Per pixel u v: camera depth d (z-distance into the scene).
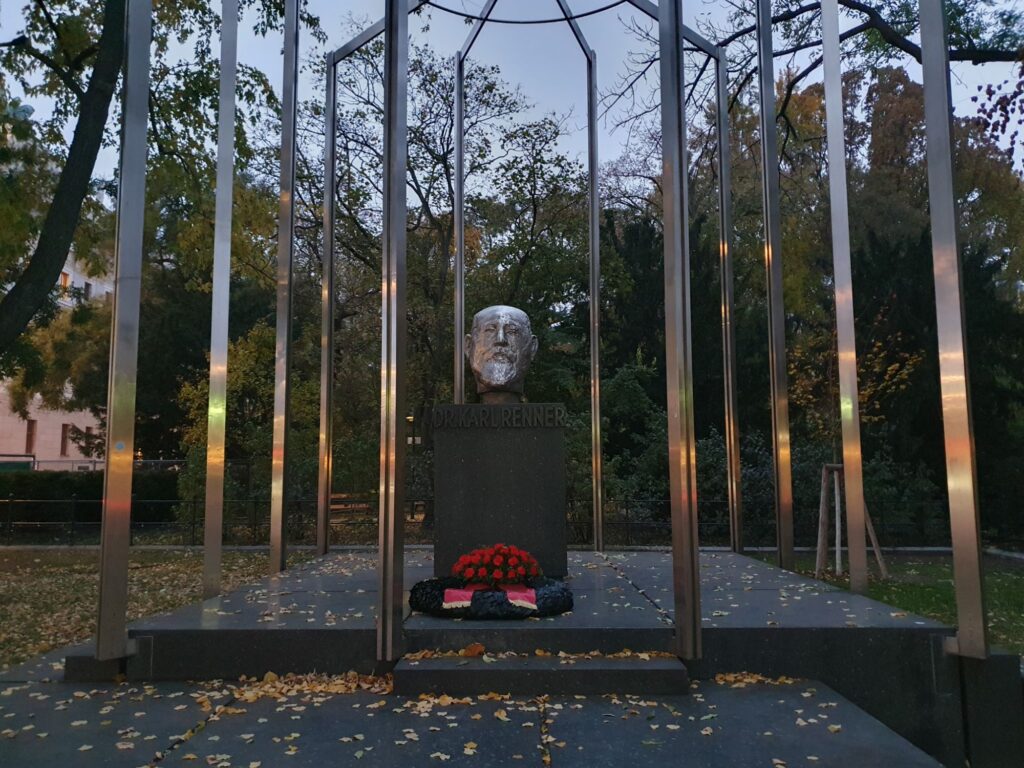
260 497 15.21
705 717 4.42
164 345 23.98
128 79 5.57
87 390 25.67
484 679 4.88
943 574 10.82
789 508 8.68
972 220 17.77
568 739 4.11
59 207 11.79
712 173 20.59
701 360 17.77
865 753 3.92
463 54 11.35
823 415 15.78
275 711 4.58
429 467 15.73
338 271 20.27
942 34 5.33
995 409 14.58
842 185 7.77
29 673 5.46
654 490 15.37
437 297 18.06
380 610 5.18
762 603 6.20
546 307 18.73
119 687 5.12
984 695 5.05
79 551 14.24
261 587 7.25
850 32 14.39
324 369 10.31
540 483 7.65
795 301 17.73
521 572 6.12
